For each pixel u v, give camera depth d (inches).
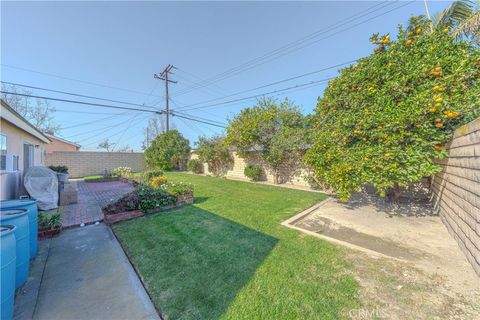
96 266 120.8
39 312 84.2
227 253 131.5
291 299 89.4
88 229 182.5
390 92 191.0
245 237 156.6
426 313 81.7
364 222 194.2
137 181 442.9
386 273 109.2
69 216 218.8
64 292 97.1
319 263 119.3
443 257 126.2
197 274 109.0
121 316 82.5
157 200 225.9
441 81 170.2
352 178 193.3
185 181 479.8
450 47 180.2
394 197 258.5
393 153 168.2
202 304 87.1
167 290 96.6
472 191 118.7
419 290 95.5
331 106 240.7
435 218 201.2
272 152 407.8
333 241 149.2
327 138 222.1
